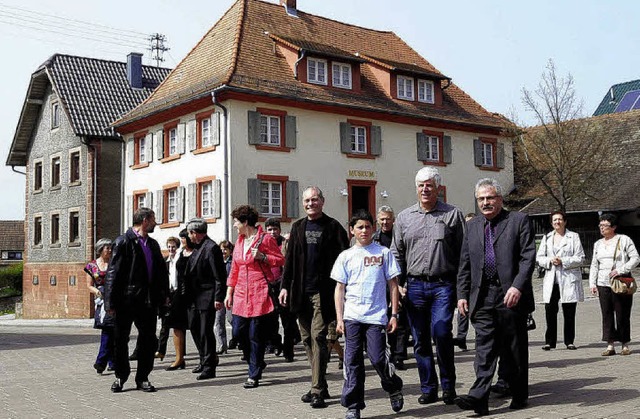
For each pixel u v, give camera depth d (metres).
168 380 9.32
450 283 6.97
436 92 31.64
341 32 32.59
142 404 7.58
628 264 9.84
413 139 30.20
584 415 6.11
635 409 6.30
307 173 26.44
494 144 33.84
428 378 7.05
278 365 10.34
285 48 27.48
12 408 7.56
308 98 26.11
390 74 29.77
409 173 29.81
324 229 7.47
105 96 34.62
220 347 12.11
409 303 7.08
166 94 28.78
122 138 31.28
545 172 32.53
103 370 10.27
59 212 35.81
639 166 32.94
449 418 6.31
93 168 32.94
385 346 6.50
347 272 6.59
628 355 9.89
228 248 12.77
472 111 33.47
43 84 37.00
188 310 9.58
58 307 35.69
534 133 32.44
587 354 10.10
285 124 25.94
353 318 6.45
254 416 6.68
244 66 25.97
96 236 32.78
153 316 8.59
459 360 9.96
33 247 38.50
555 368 8.86
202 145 26.17
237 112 24.80
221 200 24.80
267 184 25.61
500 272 6.50
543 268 10.90
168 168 27.97
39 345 15.75
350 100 27.73
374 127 28.59
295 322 10.84
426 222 7.06
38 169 38.78
